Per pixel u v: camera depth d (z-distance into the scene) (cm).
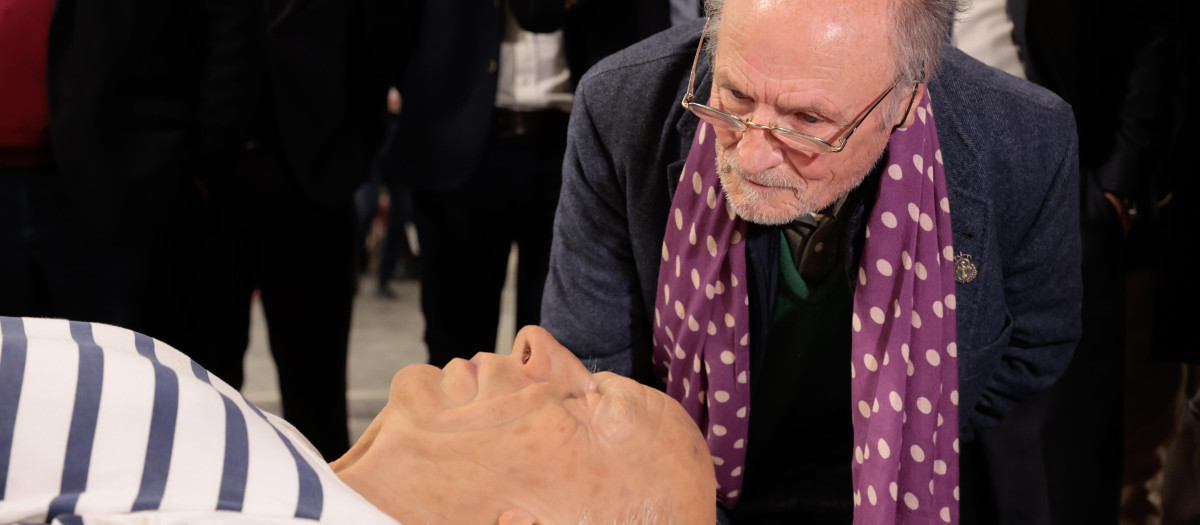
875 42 86
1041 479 152
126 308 209
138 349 86
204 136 203
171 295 220
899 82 89
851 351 121
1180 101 188
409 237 536
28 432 73
